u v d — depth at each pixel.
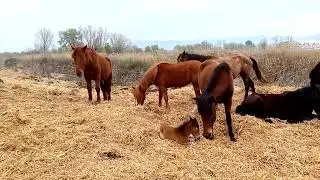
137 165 4.00
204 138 4.89
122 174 3.80
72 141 4.61
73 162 4.11
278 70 10.83
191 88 8.62
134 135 4.79
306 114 6.11
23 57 21.53
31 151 4.43
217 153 4.46
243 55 6.94
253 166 4.17
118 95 8.67
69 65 17.84
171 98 7.50
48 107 6.37
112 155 4.25
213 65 5.44
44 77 14.16
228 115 5.00
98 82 7.12
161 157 4.28
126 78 13.77
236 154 4.48
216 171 3.98
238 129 5.36
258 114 6.19
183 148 4.61
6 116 5.59
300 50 11.40
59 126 5.15
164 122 5.60
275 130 5.33
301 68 10.63
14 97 7.04
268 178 3.86
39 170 3.98
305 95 6.06
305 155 4.43
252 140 4.94
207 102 4.49
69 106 6.51
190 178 3.79
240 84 10.07
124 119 5.36
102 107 6.32
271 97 6.18
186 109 6.50
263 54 11.49
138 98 6.64
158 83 6.53
